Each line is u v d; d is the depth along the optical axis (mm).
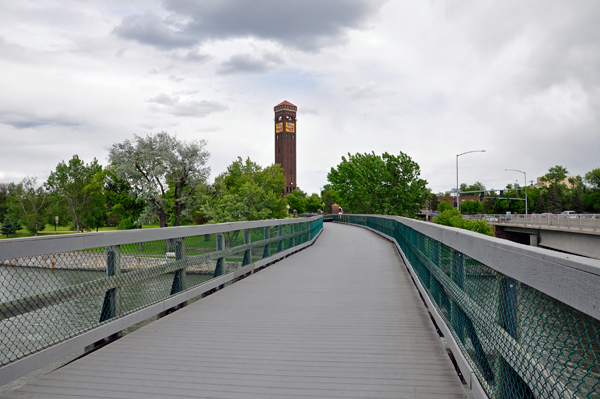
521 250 1992
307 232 16938
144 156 46719
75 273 3883
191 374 3543
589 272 1354
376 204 67562
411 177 69250
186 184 51312
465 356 3273
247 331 4844
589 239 28922
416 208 70312
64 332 3740
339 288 7594
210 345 4336
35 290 3387
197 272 6672
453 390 3178
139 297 4988
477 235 3014
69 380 3428
